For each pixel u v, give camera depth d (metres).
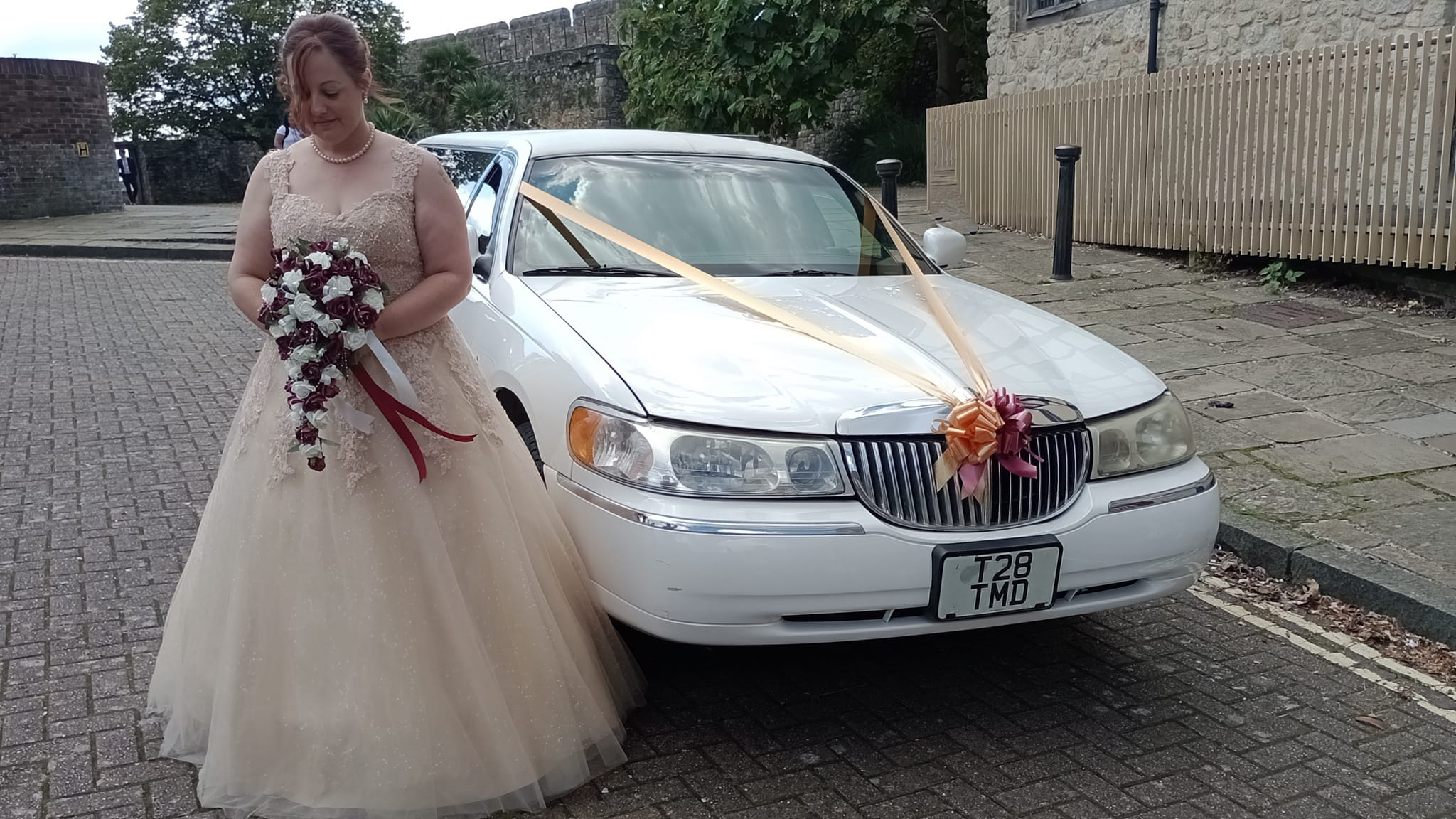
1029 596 3.05
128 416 6.46
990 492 3.01
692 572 2.83
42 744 3.06
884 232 4.71
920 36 21.17
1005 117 12.54
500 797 2.80
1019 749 3.18
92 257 15.86
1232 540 4.70
